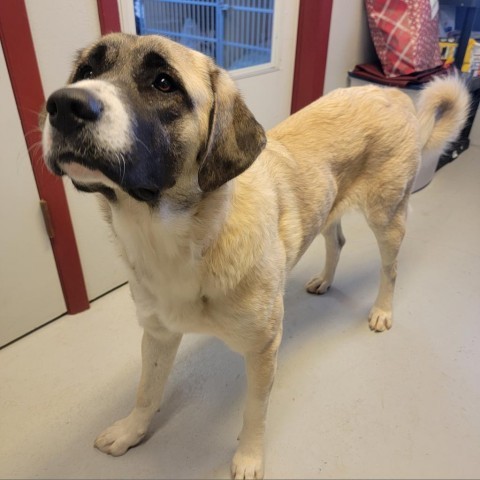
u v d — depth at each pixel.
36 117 1.56
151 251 1.09
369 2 2.83
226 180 1.01
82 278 1.92
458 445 1.45
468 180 3.22
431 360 1.76
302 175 1.42
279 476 1.36
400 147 1.67
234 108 1.05
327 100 1.62
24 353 1.76
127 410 1.55
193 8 2.47
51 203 1.71
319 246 2.46
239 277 1.09
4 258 1.66
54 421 1.51
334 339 1.86
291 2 2.52
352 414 1.55
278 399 1.59
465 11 3.40
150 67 0.95
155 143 0.94
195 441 1.47
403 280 2.20
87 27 1.64
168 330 1.29
